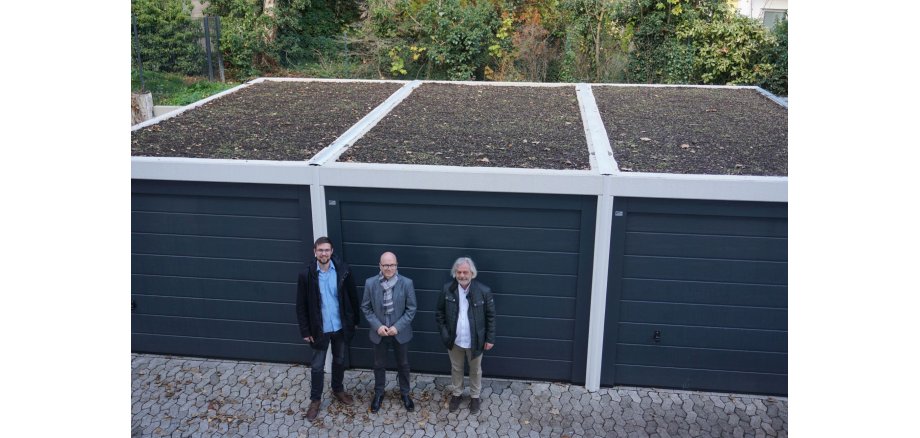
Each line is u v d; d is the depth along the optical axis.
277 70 14.70
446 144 6.14
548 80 13.73
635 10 12.57
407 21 14.05
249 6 14.58
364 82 10.14
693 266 5.12
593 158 5.50
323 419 5.11
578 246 5.18
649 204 4.97
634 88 9.74
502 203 5.09
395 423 5.05
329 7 16.23
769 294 5.14
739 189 4.79
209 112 7.70
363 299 5.04
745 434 4.93
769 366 5.36
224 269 5.66
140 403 5.31
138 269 5.75
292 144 6.11
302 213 5.36
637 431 4.95
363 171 5.11
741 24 12.18
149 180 5.41
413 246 5.32
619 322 5.36
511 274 5.33
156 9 13.50
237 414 5.18
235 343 5.93
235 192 5.37
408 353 5.70
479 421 5.07
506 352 5.59
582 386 5.58
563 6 13.26
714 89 9.71
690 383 5.50
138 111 10.46
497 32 13.58
